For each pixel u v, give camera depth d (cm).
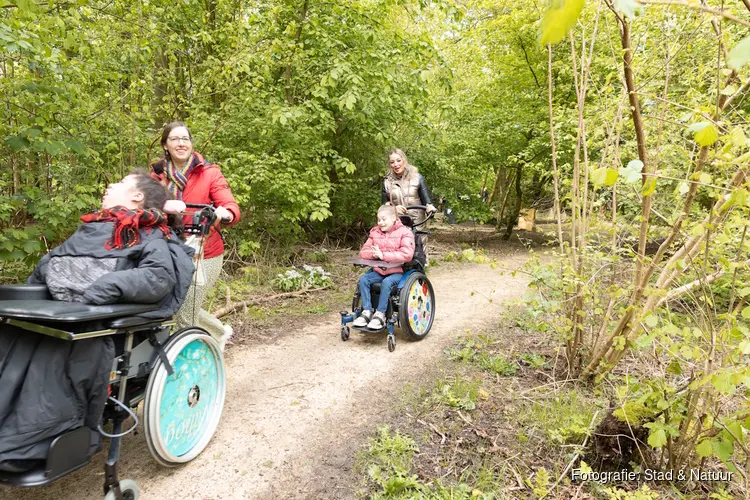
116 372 205
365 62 733
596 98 360
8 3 353
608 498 250
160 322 228
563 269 350
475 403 332
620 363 392
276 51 643
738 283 245
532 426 306
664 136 321
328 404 330
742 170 207
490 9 1072
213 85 661
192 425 264
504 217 1405
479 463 269
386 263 429
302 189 696
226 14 669
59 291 205
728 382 196
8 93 413
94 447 191
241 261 734
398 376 376
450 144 1149
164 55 618
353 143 985
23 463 174
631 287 293
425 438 289
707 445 221
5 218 442
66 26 424
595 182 157
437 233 1400
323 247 951
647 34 316
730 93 204
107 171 532
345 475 254
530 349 437
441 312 563
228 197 317
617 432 272
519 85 1133
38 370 178
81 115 480
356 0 785
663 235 321
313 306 596
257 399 337
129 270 206
